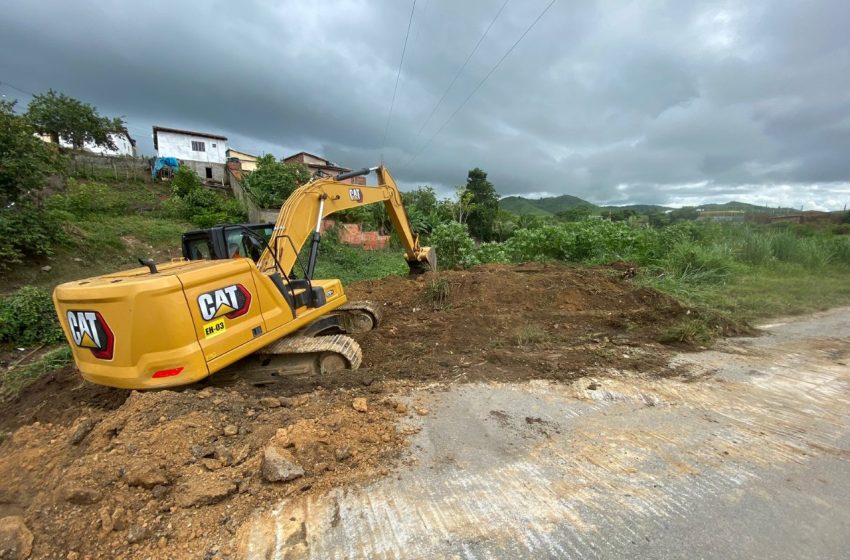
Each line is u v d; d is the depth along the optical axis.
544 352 5.56
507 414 3.84
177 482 2.76
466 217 36.66
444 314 7.85
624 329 6.66
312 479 2.88
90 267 11.36
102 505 2.53
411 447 3.29
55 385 5.20
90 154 28.69
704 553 2.23
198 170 32.38
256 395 4.04
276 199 22.28
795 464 3.03
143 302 3.41
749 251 12.54
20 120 10.09
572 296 8.24
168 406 3.38
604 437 3.44
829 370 4.83
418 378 4.67
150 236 15.91
